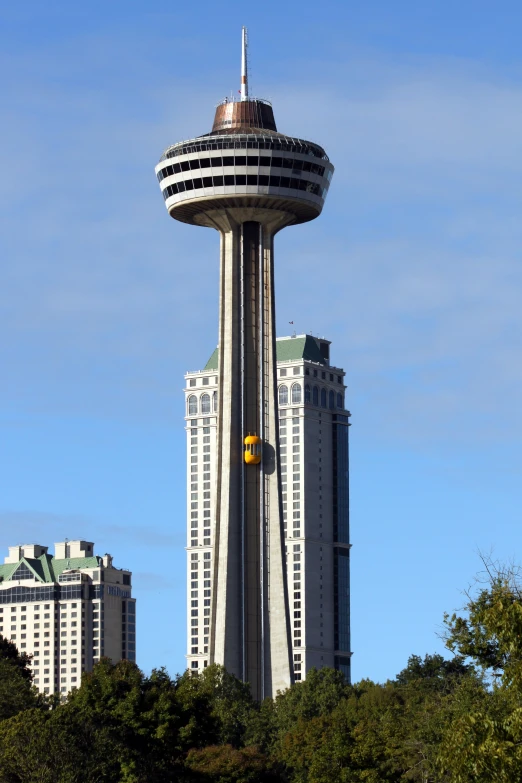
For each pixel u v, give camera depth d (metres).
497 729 157.38
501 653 186.12
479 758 154.50
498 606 162.38
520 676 157.50
